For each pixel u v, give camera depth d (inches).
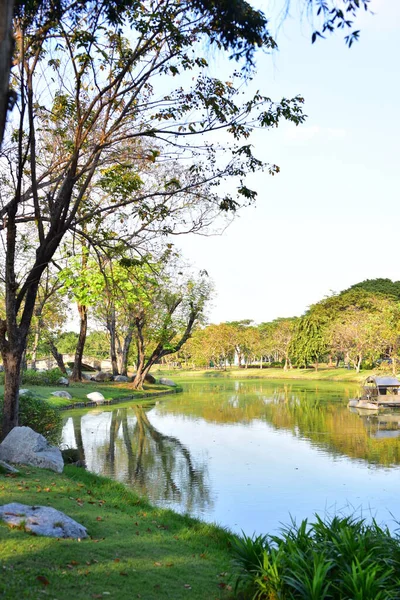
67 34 505.0
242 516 519.5
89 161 576.7
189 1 476.1
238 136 561.0
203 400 1839.3
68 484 478.9
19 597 229.3
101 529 362.3
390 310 3189.0
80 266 1483.8
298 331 4109.3
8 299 592.1
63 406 1424.7
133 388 2116.1
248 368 5147.6
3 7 174.4
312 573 253.1
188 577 292.5
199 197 596.1
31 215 652.7
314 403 1748.3
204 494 601.6
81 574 269.0
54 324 1978.3
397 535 331.0
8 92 193.3
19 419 701.9
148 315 2000.5
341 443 967.0
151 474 700.7
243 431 1106.1
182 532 398.6
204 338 4739.2
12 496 398.0
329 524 335.3
